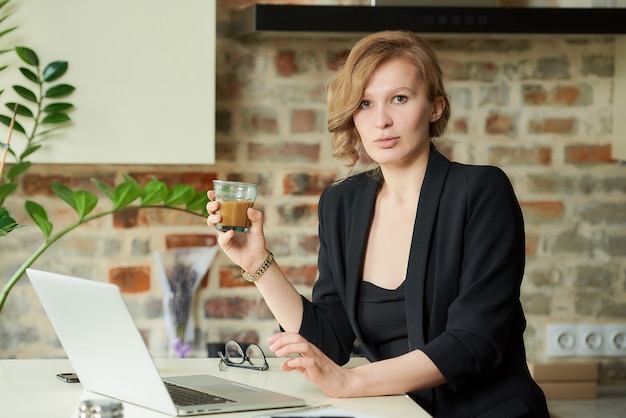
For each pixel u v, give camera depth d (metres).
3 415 1.61
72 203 3.06
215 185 1.88
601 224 3.68
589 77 3.64
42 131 3.09
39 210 3.03
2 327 3.46
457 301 1.88
